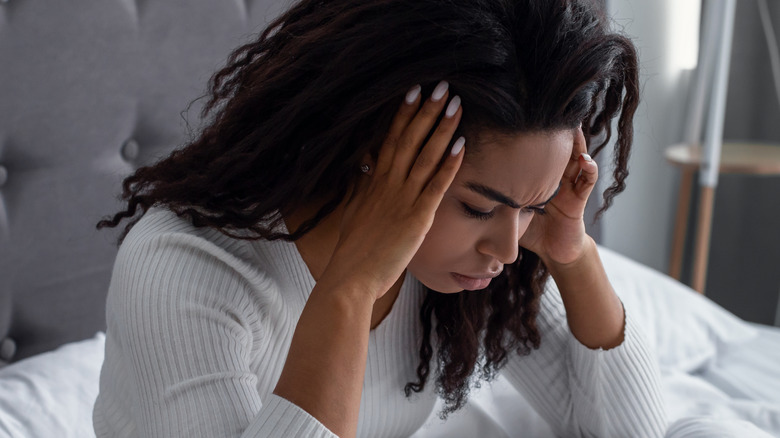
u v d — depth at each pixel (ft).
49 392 4.14
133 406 2.86
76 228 4.95
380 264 2.53
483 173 2.41
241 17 5.39
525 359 3.76
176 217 2.89
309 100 2.47
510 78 2.29
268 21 5.52
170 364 2.61
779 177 8.67
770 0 8.35
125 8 4.83
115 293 2.76
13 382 4.17
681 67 8.57
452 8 2.31
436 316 3.31
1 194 4.67
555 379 3.74
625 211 8.84
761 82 8.61
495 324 3.44
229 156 2.66
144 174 3.06
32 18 4.50
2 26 4.41
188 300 2.66
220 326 2.69
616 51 2.42
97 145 4.93
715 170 7.75
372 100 2.38
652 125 8.64
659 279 5.96
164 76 5.10
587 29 2.37
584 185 3.13
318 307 2.53
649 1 8.10
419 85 2.38
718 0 7.52
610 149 6.49
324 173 2.61
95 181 4.97
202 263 2.75
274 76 2.60
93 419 3.19
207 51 5.26
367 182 2.67
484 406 4.39
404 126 2.46
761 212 8.86
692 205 9.16
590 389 3.58
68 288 5.01
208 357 2.62
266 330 2.98
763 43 8.50
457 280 2.77
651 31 8.23
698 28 8.45
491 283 3.36
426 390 3.52
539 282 3.46
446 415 3.62
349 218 2.68
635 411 3.53
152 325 2.62
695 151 8.19
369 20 2.41
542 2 2.34
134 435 2.93
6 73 4.48
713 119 7.61
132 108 5.02
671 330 5.42
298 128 2.58
